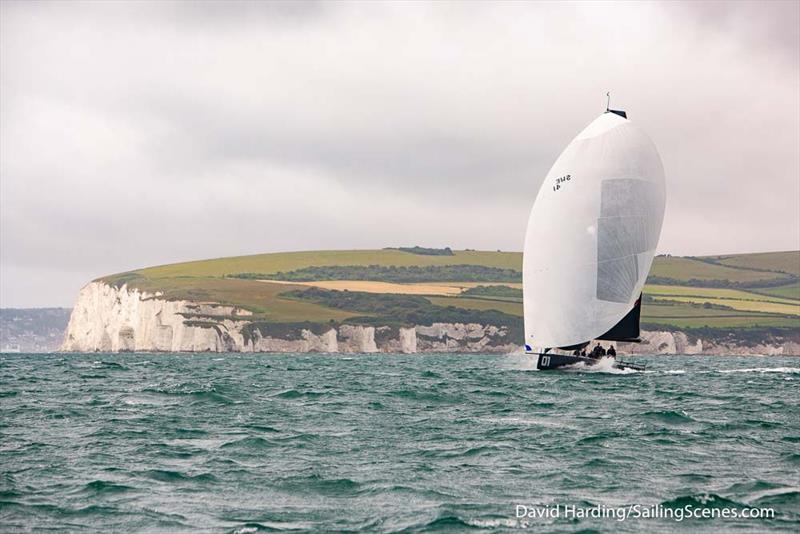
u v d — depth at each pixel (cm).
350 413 14425
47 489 8250
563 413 14438
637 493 8194
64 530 6950
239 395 17875
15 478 8712
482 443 10962
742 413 14700
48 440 11169
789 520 7244
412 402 16450
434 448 10581
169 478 8762
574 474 9012
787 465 9575
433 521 7144
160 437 11456
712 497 7894
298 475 8900
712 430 12256
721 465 9544
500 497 8006
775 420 13638
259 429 12250
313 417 13812
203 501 7856
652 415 13938
